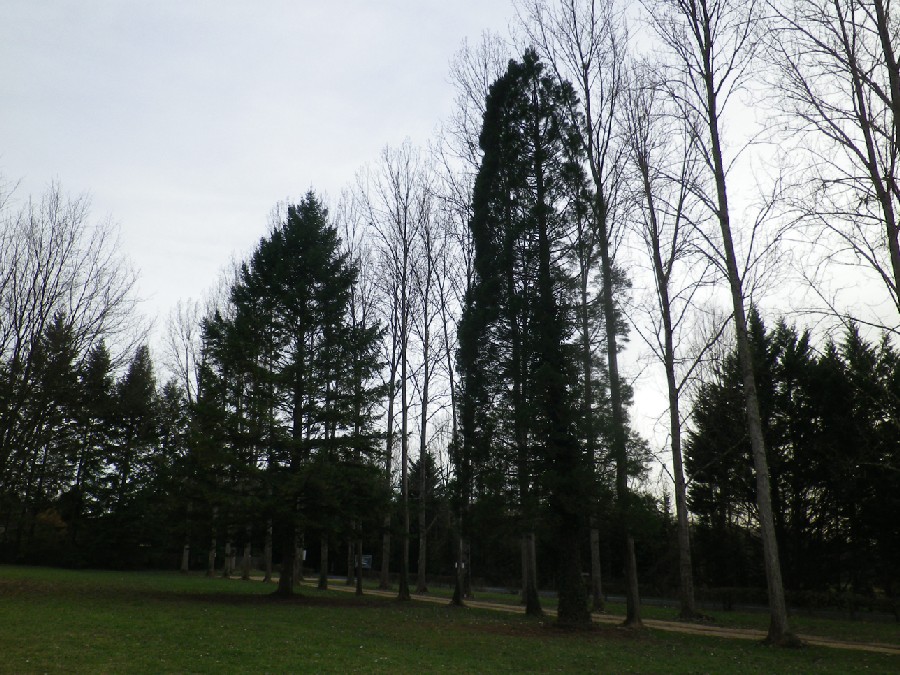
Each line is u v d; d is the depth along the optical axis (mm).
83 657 10594
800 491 31562
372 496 24500
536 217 20234
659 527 18469
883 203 13133
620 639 16547
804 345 32062
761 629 21172
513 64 22766
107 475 50031
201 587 29531
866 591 31594
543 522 18094
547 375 18141
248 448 24312
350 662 11344
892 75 12852
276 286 26078
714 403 33562
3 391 21406
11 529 49000
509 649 13992
